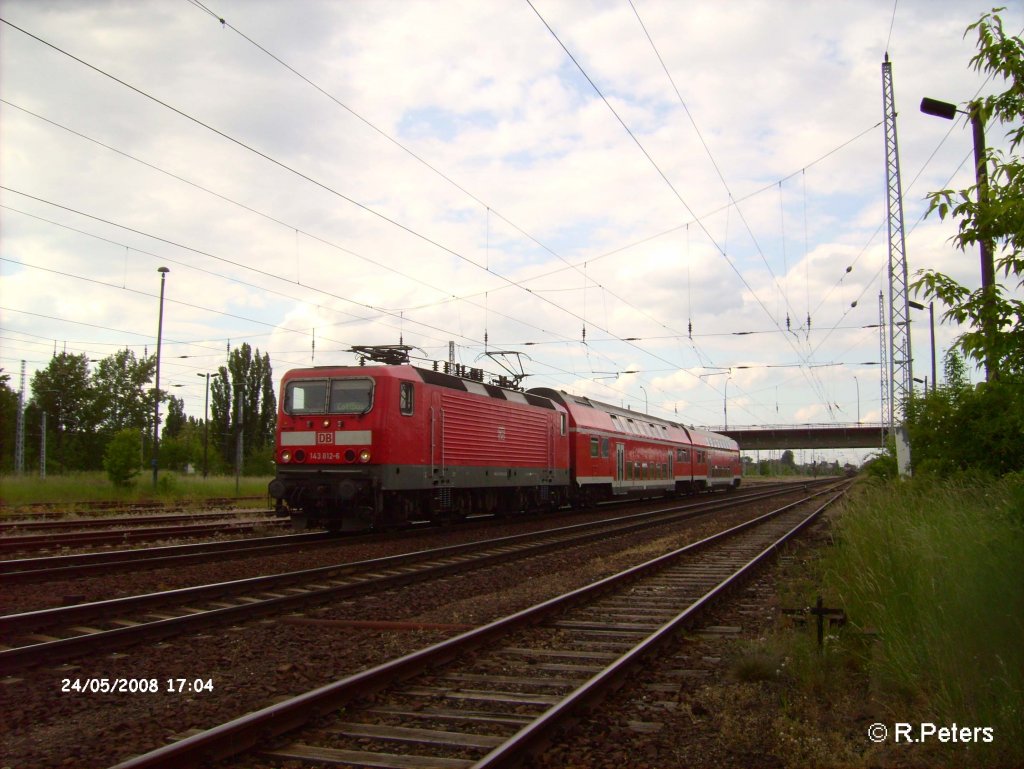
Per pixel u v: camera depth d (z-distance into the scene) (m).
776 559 16.19
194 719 6.08
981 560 7.04
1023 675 5.65
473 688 6.99
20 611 9.91
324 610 10.53
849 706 6.39
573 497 30.88
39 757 5.36
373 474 18.16
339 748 5.51
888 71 27.97
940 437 14.87
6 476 36.41
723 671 7.62
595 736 5.82
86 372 70.19
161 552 15.16
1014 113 6.56
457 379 21.92
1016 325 6.64
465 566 14.44
